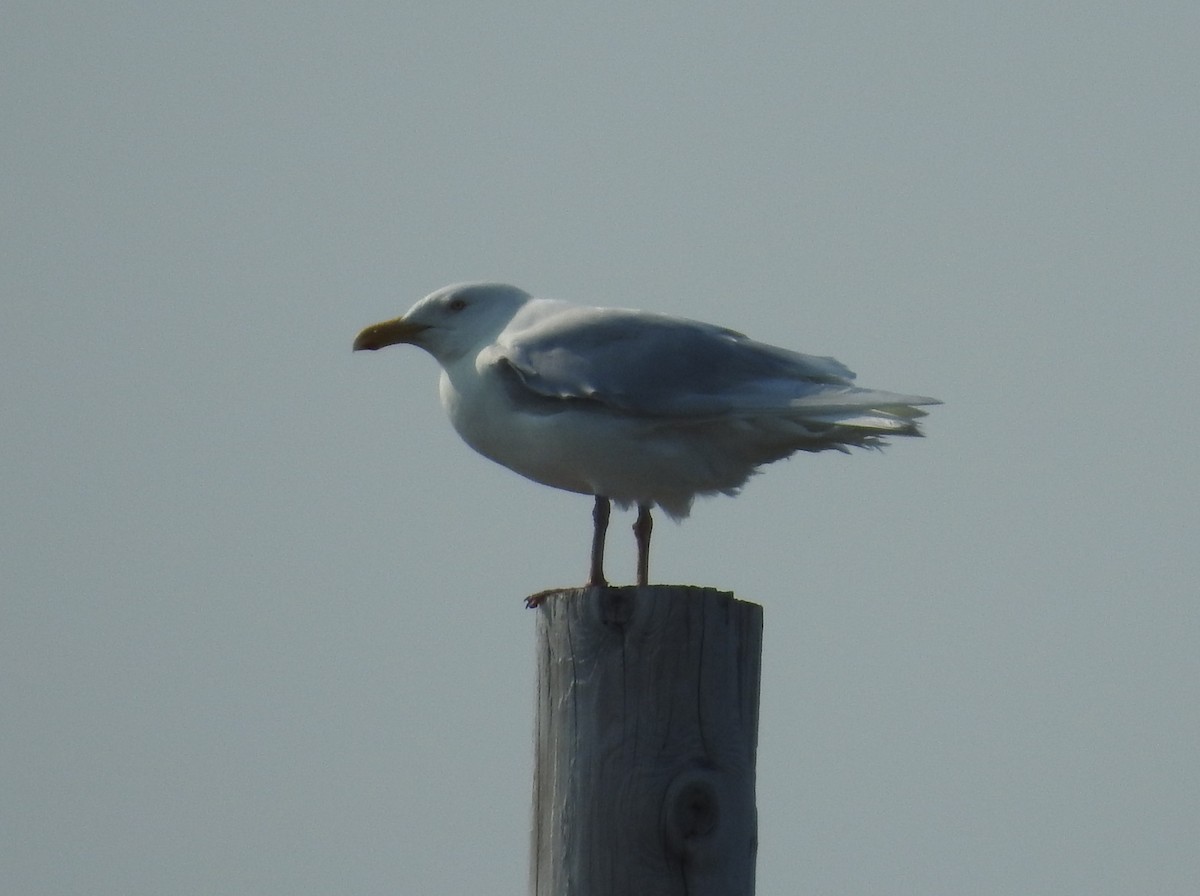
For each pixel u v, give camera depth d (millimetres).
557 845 9602
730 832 9531
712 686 9609
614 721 9570
